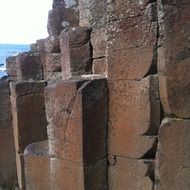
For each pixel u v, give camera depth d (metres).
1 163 3.96
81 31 3.42
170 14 2.09
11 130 3.98
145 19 2.27
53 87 2.62
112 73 2.47
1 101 3.94
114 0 2.41
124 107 2.43
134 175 2.42
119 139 2.48
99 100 2.48
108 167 2.56
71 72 3.48
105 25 3.09
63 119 2.57
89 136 2.47
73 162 2.52
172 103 2.16
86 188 2.48
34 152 2.96
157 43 2.25
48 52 4.43
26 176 3.04
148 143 2.32
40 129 3.76
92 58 3.45
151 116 2.29
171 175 2.23
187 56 2.08
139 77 2.32
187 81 2.10
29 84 3.69
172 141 2.21
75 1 4.68
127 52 2.37
